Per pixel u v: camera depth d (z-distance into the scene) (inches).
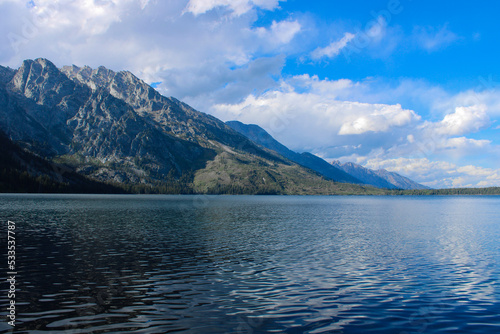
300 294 1125.1
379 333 822.5
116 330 816.3
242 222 3649.1
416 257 1786.4
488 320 915.4
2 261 1535.4
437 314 956.6
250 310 967.0
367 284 1256.8
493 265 1600.6
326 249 2004.2
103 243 2071.9
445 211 6304.1
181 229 2888.8
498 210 6673.2
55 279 1247.5
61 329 816.3
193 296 1084.5
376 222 3878.0
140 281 1248.8
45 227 2785.4
